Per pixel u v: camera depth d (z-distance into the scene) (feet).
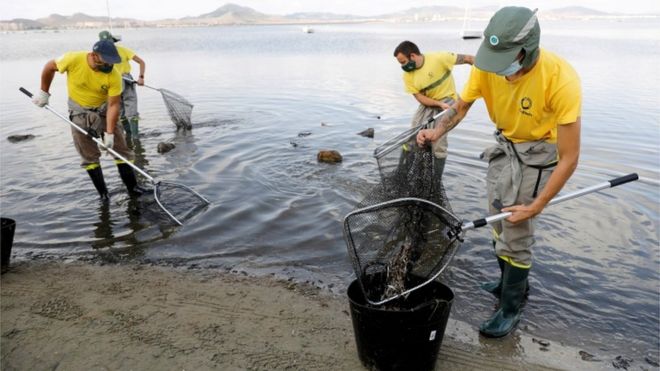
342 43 132.46
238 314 11.86
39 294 12.74
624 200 18.79
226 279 13.61
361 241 10.47
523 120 9.84
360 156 24.30
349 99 39.88
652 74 52.47
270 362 10.10
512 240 10.63
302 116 33.65
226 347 10.57
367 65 68.08
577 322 11.87
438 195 11.32
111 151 18.11
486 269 14.21
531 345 11.00
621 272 14.07
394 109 35.65
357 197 19.19
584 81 47.55
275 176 21.68
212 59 82.33
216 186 20.59
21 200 19.35
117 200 19.27
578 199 18.93
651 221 17.12
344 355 10.34
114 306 12.15
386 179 13.84
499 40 8.73
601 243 15.66
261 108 36.76
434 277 9.83
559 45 96.84
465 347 10.87
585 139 26.81
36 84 50.31
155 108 37.73
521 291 11.21
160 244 15.74
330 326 11.42
